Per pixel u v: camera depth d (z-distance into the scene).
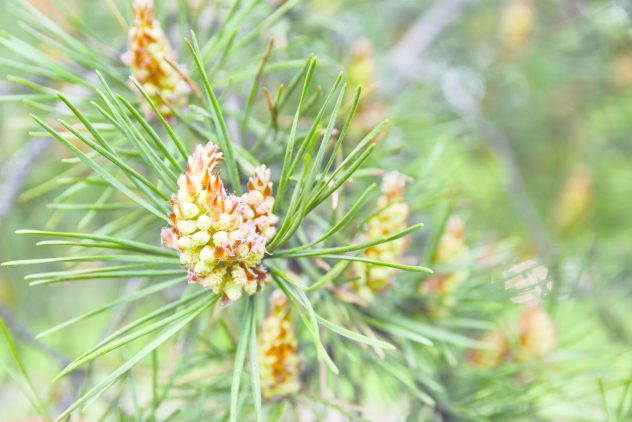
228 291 0.30
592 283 0.45
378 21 0.68
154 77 0.34
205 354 0.35
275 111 0.33
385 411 0.37
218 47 0.35
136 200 0.30
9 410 0.48
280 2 0.40
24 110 0.51
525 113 0.79
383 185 0.34
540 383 0.36
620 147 0.76
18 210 0.56
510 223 0.66
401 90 0.55
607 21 0.62
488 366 0.39
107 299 0.66
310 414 0.36
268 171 0.31
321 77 0.43
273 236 0.31
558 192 0.75
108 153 0.30
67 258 0.30
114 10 0.36
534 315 0.38
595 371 0.37
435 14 0.62
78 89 0.40
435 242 0.37
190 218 0.30
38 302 0.62
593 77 0.71
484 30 0.74
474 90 0.77
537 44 0.70
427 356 0.38
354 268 0.34
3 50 0.49
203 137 0.34
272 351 0.34
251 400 0.34
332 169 0.38
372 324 0.35
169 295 0.44
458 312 0.37
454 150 0.56
